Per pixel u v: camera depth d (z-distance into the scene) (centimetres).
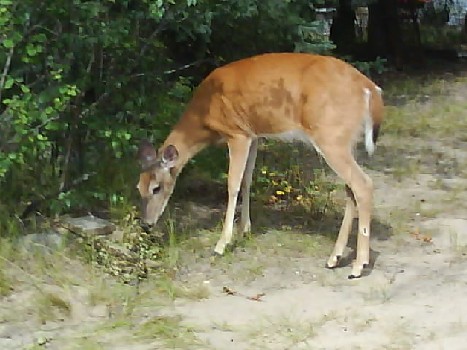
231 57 1134
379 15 2270
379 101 802
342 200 1033
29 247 786
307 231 912
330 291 746
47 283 736
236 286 761
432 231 917
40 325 670
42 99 791
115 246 798
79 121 875
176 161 826
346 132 780
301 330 655
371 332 653
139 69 957
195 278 778
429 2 3009
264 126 824
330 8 2141
